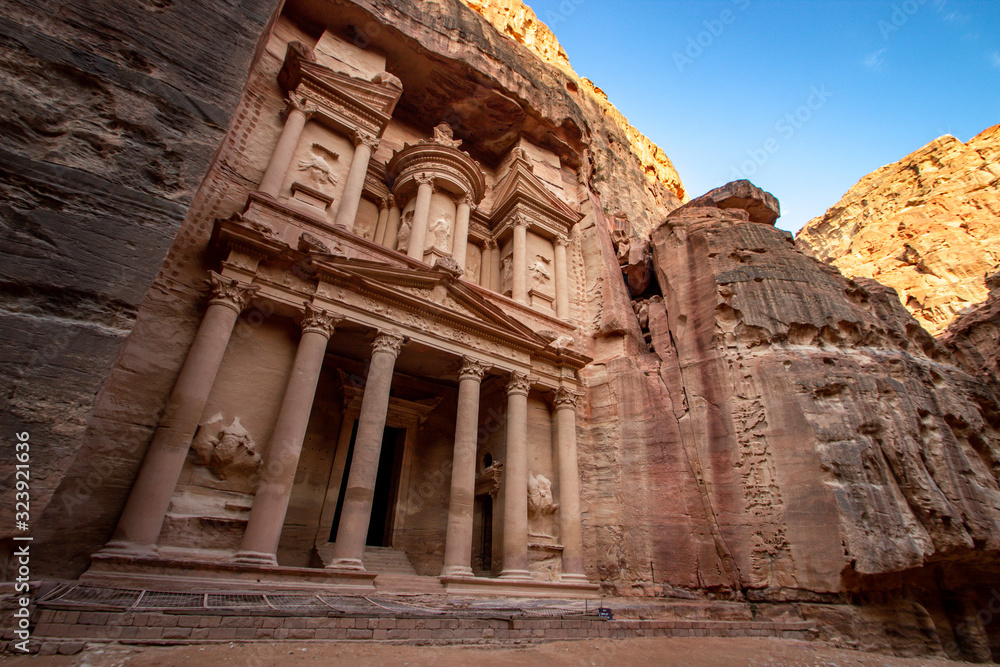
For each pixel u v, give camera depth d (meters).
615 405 18.55
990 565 14.34
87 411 6.35
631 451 17.23
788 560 12.88
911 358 16.64
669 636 9.53
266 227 12.87
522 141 26.88
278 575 10.07
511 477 15.17
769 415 14.77
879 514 12.48
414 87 24.17
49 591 6.55
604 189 31.95
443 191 20.84
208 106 9.25
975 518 13.34
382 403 13.06
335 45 21.17
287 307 12.98
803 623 11.55
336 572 10.66
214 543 10.41
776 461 14.06
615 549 15.85
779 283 17.30
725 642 9.65
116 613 5.73
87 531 9.34
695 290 18.77
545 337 17.50
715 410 16.03
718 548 14.14
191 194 8.32
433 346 14.94
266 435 12.08
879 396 14.50
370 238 20.28
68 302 6.71
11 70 7.41
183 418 10.35
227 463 11.16
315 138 17.70
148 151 8.20
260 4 11.33
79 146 7.60
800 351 15.56
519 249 21.64
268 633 6.23
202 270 12.85
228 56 10.10
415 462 17.81
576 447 17.64
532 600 12.00
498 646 7.39
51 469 5.93
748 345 16.39
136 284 7.27
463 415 14.77
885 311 18.41
